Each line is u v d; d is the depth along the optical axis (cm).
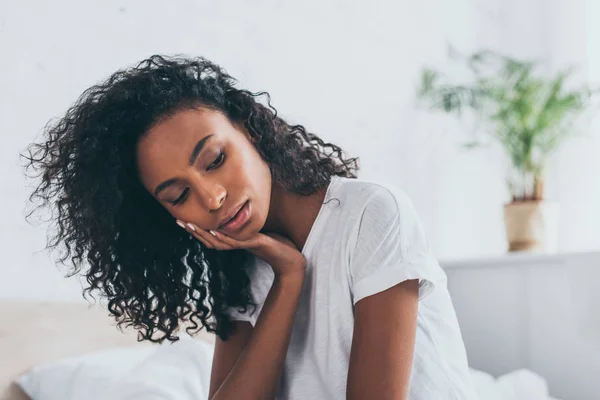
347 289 86
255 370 88
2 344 137
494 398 136
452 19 224
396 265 81
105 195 86
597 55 219
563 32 227
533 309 173
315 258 89
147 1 168
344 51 200
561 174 225
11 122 150
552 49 230
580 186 219
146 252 94
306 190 89
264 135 87
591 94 209
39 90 154
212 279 100
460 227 219
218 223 81
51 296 151
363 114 202
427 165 214
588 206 217
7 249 148
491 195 227
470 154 224
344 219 87
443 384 85
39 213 150
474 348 184
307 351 92
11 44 152
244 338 103
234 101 87
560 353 167
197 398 118
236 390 89
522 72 208
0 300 140
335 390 88
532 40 237
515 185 207
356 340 82
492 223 226
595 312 159
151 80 83
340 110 198
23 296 148
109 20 163
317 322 88
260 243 86
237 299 99
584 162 218
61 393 128
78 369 131
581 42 222
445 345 89
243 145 83
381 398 79
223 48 179
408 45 213
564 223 223
